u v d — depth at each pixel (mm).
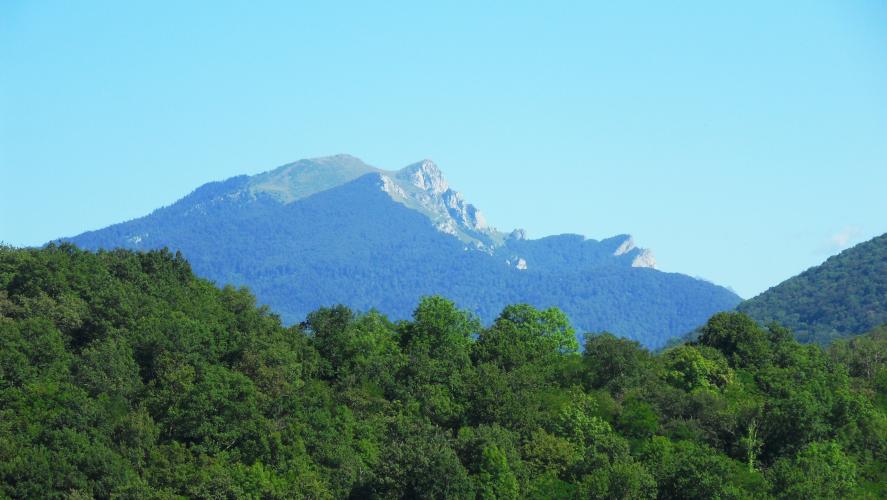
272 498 115938
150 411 128125
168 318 144000
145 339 138250
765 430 140125
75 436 117062
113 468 114500
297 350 150375
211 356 140750
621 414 143750
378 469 123500
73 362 132750
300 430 127750
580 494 119438
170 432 125875
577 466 127812
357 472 124188
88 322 144625
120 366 132125
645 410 143000
